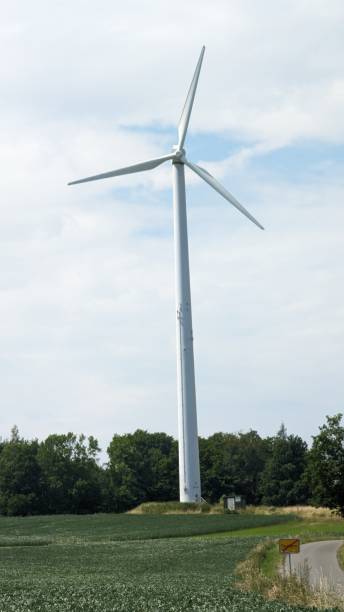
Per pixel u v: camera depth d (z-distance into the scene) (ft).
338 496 311.88
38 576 145.28
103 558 185.06
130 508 522.06
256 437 623.77
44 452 495.00
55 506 489.26
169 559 176.04
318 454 314.35
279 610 88.48
